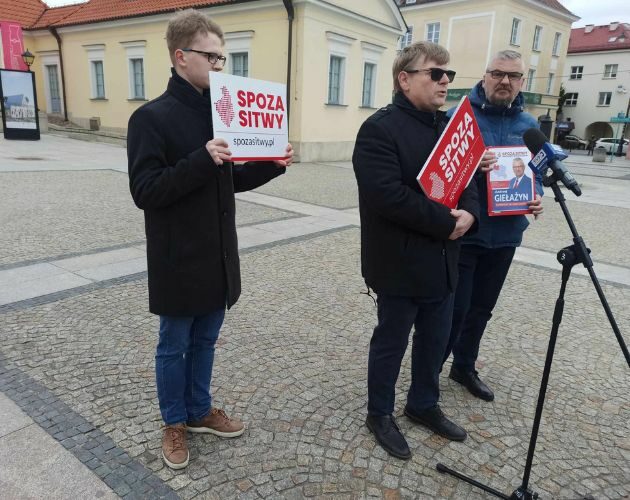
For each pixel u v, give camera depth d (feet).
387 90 63.67
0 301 12.67
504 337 12.08
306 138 52.47
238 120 6.36
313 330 11.89
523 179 8.31
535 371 10.49
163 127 6.15
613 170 67.00
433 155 6.63
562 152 6.22
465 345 9.44
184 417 7.33
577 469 7.51
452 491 6.91
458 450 7.82
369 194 6.70
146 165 6.12
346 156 59.06
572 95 142.10
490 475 7.29
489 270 8.93
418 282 7.07
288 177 40.19
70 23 69.36
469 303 8.79
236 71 55.83
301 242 20.11
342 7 52.49
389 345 7.51
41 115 66.23
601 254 20.80
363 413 8.64
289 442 7.79
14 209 22.86
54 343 10.58
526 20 96.78
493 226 8.43
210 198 6.59
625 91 132.26
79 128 71.72
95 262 16.08
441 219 6.66
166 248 6.54
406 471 7.27
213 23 6.27
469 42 96.02
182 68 6.27
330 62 53.88
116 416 8.18
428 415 8.23
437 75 6.64
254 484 6.86
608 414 9.00
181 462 7.03
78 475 6.84
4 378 9.16
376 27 58.59
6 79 53.31
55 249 17.31
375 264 7.22
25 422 7.92
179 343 6.98
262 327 11.90
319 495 6.72
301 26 48.96
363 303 13.73
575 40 143.13
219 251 6.82
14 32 61.36
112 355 10.18
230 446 7.63
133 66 65.21
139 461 7.18
